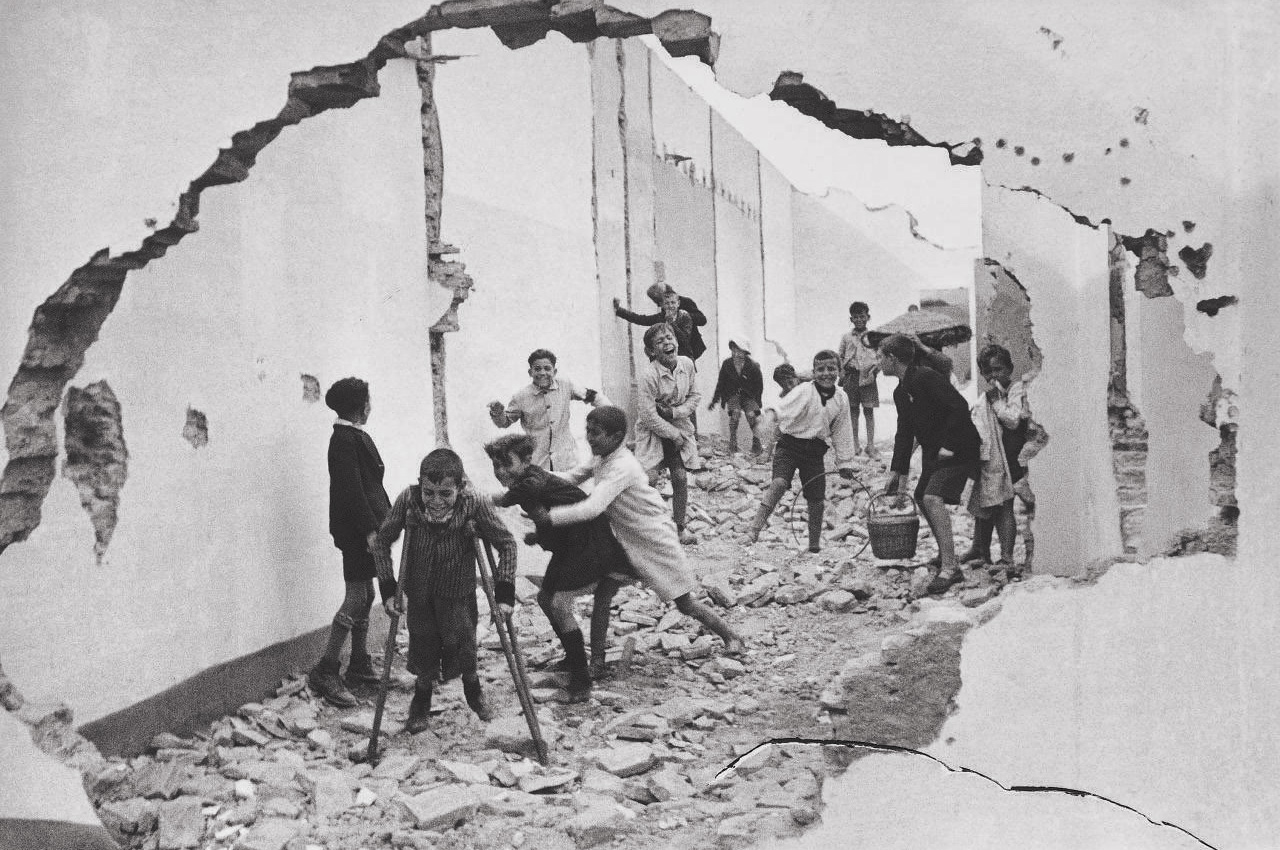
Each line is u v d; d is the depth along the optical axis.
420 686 5.83
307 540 6.86
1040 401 8.07
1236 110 3.92
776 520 11.55
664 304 12.54
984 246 8.16
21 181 4.67
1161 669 4.14
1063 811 4.25
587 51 11.49
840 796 4.55
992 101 4.14
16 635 4.69
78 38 4.68
